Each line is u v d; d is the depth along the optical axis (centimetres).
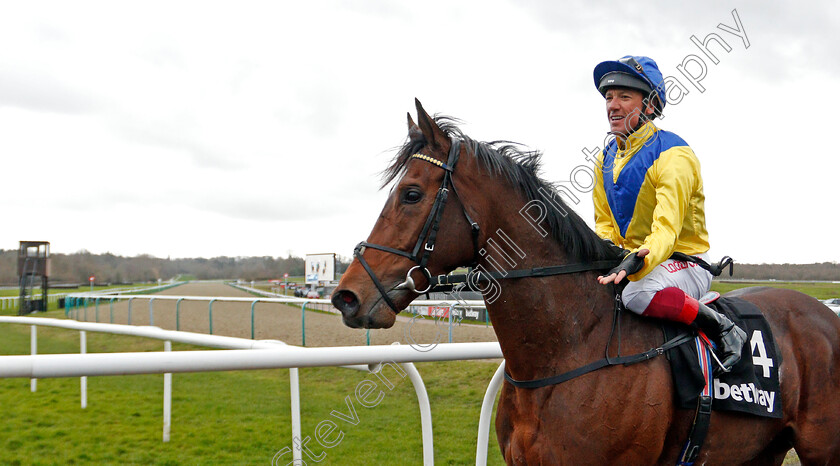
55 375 146
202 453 402
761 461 209
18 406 549
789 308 209
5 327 1345
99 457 390
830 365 201
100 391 628
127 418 503
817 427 195
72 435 445
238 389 636
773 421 188
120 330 336
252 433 452
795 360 198
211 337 280
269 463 378
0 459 385
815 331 205
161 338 303
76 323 369
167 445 419
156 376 723
